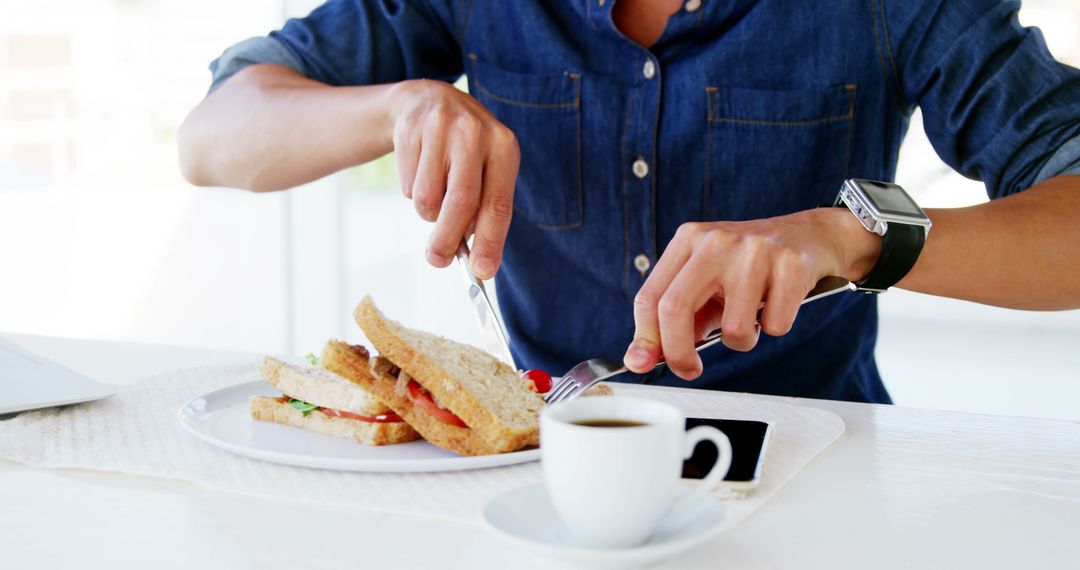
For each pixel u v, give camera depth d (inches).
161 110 136.7
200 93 135.6
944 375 117.6
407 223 141.1
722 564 28.8
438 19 52.7
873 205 38.3
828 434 36.7
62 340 49.6
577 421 29.1
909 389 112.0
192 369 43.0
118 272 136.3
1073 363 122.3
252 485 32.2
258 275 130.5
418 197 39.9
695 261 35.3
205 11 132.2
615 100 49.3
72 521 30.5
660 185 49.6
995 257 40.1
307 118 46.5
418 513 30.9
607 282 50.3
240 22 130.6
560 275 50.7
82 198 137.9
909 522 30.9
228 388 39.4
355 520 30.7
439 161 39.8
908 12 47.8
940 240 40.1
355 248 139.4
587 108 49.6
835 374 49.8
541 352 51.4
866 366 51.3
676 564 28.7
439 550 29.4
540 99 50.1
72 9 134.8
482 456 33.4
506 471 33.6
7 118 137.3
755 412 39.1
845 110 48.9
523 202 50.9
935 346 130.6
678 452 28.1
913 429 38.0
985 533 30.4
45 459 33.7
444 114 39.9
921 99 48.6
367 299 34.1
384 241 141.3
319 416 36.1
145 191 136.7
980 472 34.2
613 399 29.4
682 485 31.7
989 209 41.7
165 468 33.1
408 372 34.0
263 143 47.7
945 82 47.1
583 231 50.2
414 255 138.9
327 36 52.6
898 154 51.2
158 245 135.1
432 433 34.3
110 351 47.5
